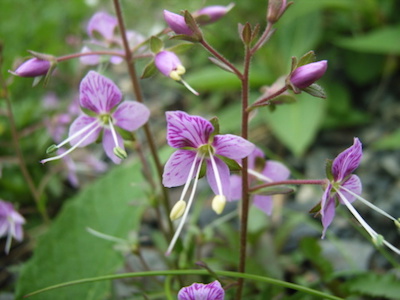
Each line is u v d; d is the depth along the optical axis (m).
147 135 0.08
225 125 0.15
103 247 0.09
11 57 0.16
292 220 0.11
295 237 0.11
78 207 0.10
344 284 0.08
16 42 0.17
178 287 0.09
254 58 0.17
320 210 0.06
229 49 0.18
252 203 0.08
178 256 0.09
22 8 0.18
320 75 0.06
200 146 0.06
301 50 0.16
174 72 0.07
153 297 0.08
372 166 0.14
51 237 0.09
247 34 0.06
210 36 0.18
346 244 0.11
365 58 0.16
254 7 0.18
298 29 0.16
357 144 0.06
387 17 0.16
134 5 0.21
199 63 0.18
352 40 0.15
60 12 0.19
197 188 0.13
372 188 0.13
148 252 0.11
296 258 0.10
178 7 0.19
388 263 0.10
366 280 0.08
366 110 0.16
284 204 0.12
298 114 0.14
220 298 0.06
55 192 0.13
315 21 0.16
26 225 0.12
